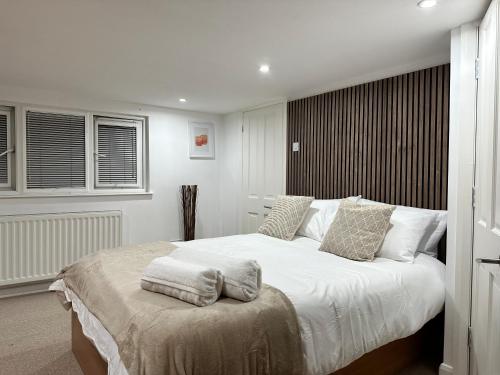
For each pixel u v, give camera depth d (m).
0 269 3.40
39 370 2.21
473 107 1.96
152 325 1.29
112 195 4.07
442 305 2.12
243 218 4.57
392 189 2.84
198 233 4.79
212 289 1.48
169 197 4.50
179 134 4.55
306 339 1.50
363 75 3.02
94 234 3.94
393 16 1.88
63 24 1.98
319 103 3.50
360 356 1.71
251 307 1.44
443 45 2.30
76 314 2.25
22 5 1.74
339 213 2.56
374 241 2.28
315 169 3.54
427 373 2.17
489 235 1.60
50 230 3.67
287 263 2.16
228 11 1.83
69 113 3.82
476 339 1.87
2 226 3.42
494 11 1.56
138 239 4.26
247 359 1.31
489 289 1.60
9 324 2.88
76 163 3.92
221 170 4.97
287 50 2.40
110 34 2.12
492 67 1.60
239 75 3.02
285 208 3.11
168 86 3.39
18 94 3.46
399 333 1.87
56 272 3.69
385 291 1.85
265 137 4.18
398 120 2.80
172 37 2.17
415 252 2.34
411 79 2.70
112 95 3.78
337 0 1.71
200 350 1.22
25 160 3.61
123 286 1.70
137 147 4.32
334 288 1.73
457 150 2.05
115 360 1.38
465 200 2.00
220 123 4.93
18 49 2.38
